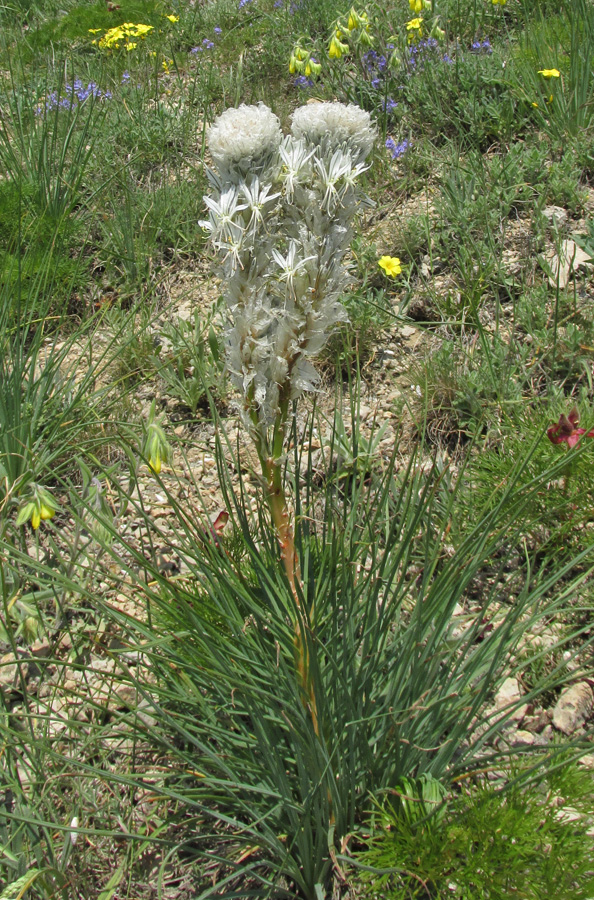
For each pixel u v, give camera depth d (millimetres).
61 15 3053
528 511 967
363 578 860
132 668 916
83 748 777
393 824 682
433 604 773
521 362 1176
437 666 733
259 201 523
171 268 1565
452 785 764
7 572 953
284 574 689
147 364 1331
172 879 757
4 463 1080
